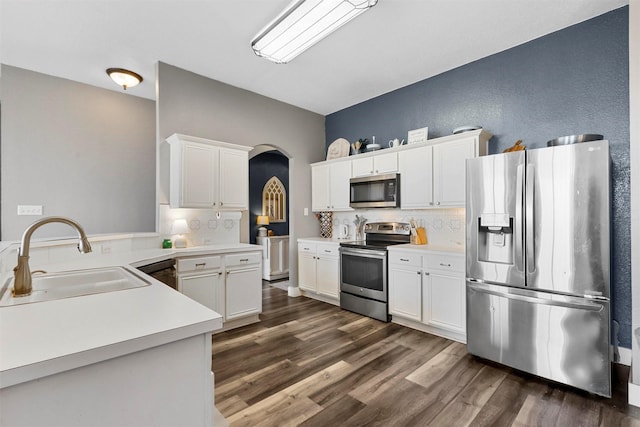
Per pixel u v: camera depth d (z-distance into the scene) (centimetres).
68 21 251
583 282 199
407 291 317
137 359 84
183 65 328
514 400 192
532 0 230
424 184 331
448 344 276
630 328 238
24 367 66
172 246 317
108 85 379
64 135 360
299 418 176
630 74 193
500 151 303
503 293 230
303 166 466
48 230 350
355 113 448
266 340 286
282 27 246
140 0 227
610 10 244
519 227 223
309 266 432
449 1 231
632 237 193
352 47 294
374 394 199
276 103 429
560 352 206
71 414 74
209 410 97
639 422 171
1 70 324
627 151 239
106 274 180
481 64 317
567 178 205
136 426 83
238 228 384
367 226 414
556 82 271
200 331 94
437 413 180
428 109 362
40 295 143
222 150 338
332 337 293
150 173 423
